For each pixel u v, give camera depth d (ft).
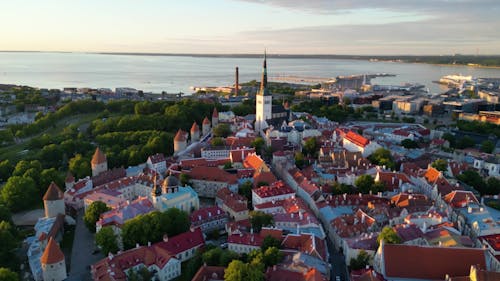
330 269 599.57
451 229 646.74
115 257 575.38
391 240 589.73
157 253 596.29
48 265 579.48
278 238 625.00
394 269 539.70
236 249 632.79
